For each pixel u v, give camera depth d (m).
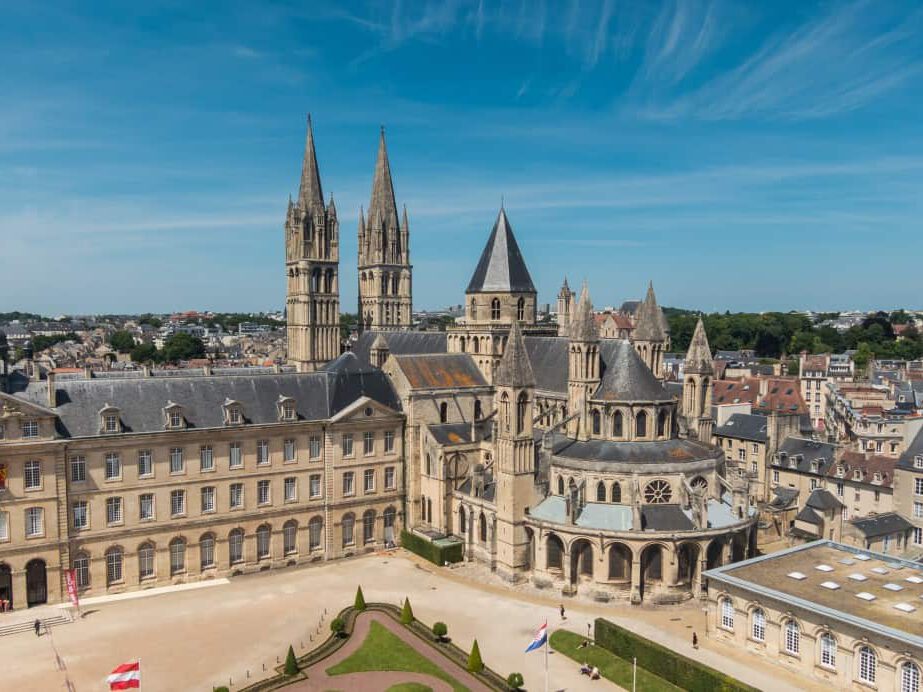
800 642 79.69
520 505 111.75
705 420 133.88
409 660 85.62
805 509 130.50
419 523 134.12
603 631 89.06
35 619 96.88
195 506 113.38
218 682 80.94
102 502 106.44
